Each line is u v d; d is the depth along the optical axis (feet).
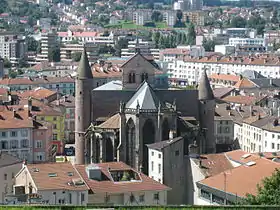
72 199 628.69
